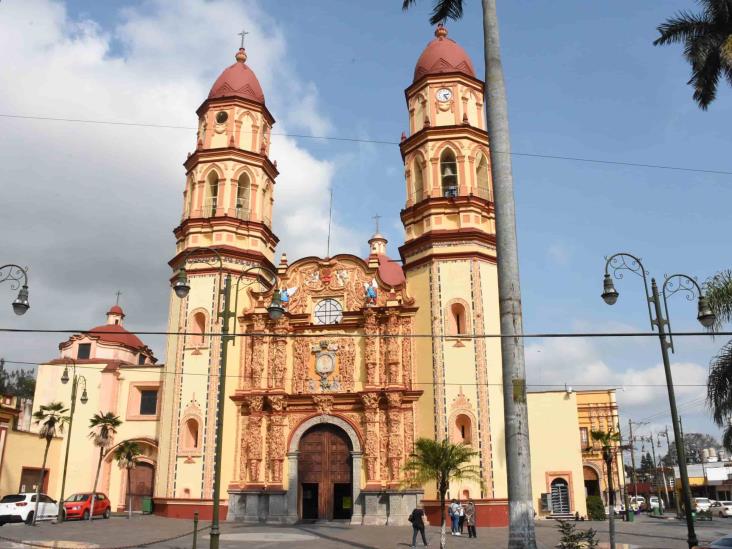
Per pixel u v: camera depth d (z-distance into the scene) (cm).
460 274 3878
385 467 3750
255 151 4544
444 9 2419
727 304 2745
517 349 1795
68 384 5028
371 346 3934
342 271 4200
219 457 2255
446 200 4012
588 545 2361
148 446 4653
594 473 5844
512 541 1662
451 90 4306
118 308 5922
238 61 4784
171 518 3800
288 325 4128
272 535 3047
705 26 2747
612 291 2397
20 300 2234
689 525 2277
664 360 2431
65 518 3819
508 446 1739
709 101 2759
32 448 4659
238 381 4044
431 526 3541
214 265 4162
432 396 3744
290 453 3888
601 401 5997
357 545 2706
